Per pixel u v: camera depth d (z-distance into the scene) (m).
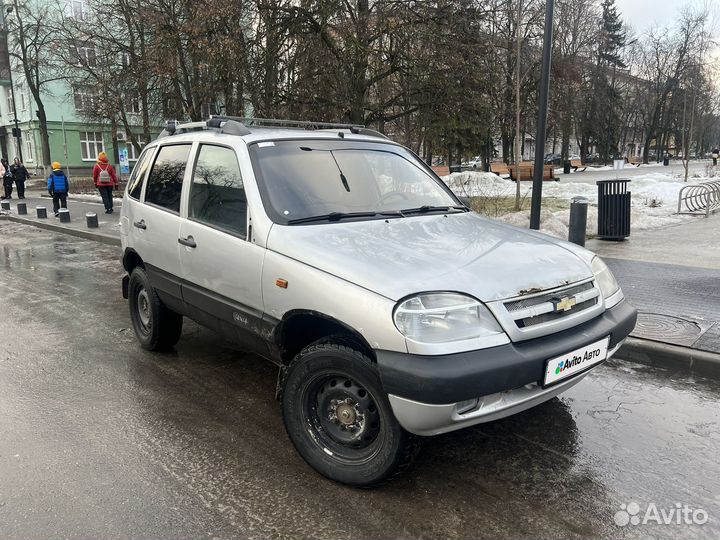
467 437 3.58
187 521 2.71
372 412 2.87
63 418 3.83
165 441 3.51
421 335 2.59
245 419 3.84
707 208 13.32
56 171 16.75
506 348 2.69
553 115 34.25
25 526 2.65
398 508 2.82
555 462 3.27
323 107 14.27
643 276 7.34
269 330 3.30
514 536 2.61
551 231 10.33
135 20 18.83
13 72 42.59
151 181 4.79
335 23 13.55
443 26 13.84
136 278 5.02
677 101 56.22
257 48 13.64
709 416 3.86
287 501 2.88
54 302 7.22
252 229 3.45
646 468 3.20
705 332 5.09
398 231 3.43
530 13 19.23
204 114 18.50
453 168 33.97
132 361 4.96
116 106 22.22
